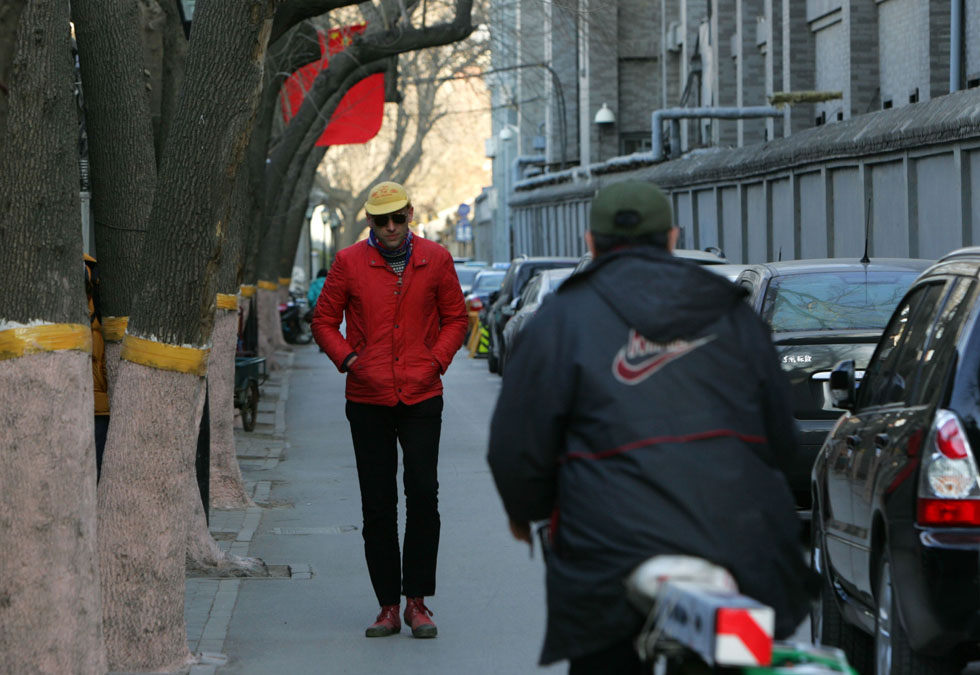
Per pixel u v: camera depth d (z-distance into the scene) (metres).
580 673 7.85
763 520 7.59
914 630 11.02
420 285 15.49
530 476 7.98
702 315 7.84
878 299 20.83
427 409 15.52
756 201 57.66
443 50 64.44
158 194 13.96
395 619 15.88
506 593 17.95
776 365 8.06
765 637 6.54
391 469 15.76
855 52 54.59
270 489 28.00
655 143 74.06
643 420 7.65
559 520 7.88
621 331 7.83
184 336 14.09
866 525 12.35
